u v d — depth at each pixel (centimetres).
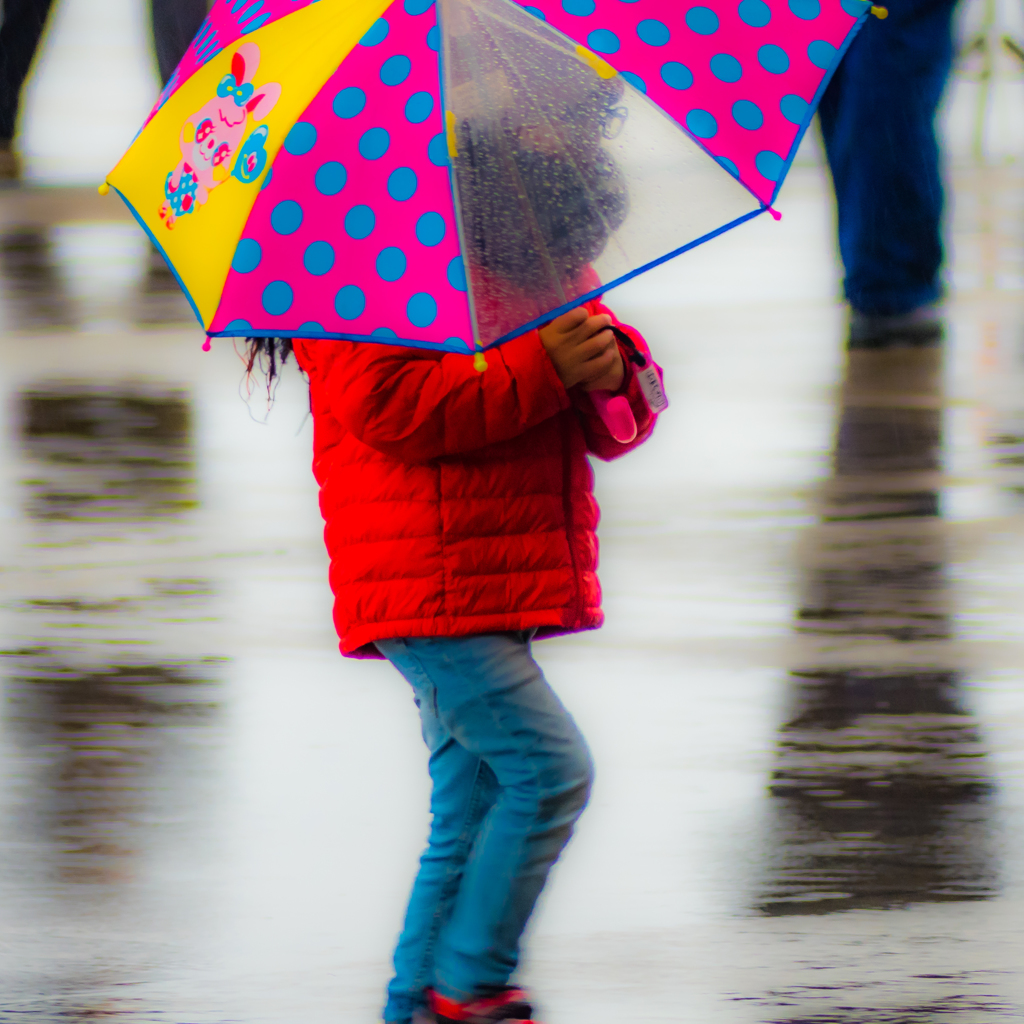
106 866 1620
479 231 1116
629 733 1927
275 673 2133
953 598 2370
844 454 3117
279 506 2886
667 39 1194
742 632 2252
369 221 1123
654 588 2436
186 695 2058
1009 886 1562
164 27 5106
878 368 3781
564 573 1244
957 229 5628
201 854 1644
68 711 2008
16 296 4866
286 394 3706
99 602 2403
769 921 1500
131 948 1466
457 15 1150
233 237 1144
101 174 7256
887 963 1421
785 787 1778
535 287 1116
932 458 3077
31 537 2716
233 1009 1365
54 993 1391
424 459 1207
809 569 2503
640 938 1471
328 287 1124
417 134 1124
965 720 1952
